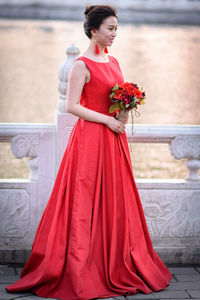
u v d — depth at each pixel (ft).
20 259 15.21
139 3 155.33
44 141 15.15
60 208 13.10
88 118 13.03
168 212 15.53
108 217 13.15
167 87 60.34
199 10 157.38
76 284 12.37
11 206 15.23
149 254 13.91
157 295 12.92
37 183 15.25
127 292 12.66
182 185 15.46
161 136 15.33
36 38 104.99
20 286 12.92
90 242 12.87
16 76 66.39
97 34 13.03
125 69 71.61
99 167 13.10
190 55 88.69
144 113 45.75
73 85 12.97
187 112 46.73
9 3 153.28
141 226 13.78
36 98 52.75
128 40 105.50
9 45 95.09
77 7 155.74
